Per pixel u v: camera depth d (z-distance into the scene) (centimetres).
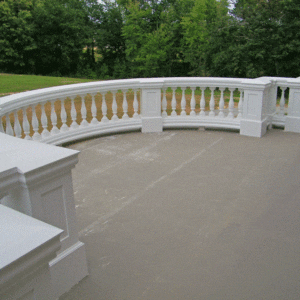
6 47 4147
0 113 510
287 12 2628
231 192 455
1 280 121
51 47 4434
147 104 769
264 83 697
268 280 280
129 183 492
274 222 374
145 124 780
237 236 347
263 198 435
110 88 736
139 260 312
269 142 693
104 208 417
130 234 356
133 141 714
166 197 443
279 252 319
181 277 287
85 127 726
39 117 1000
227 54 2745
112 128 762
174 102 802
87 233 360
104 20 5147
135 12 4038
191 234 353
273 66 2692
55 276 264
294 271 291
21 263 128
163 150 647
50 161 231
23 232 142
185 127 823
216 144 683
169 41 3972
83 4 5194
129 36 4212
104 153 636
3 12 3997
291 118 772
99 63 5234
